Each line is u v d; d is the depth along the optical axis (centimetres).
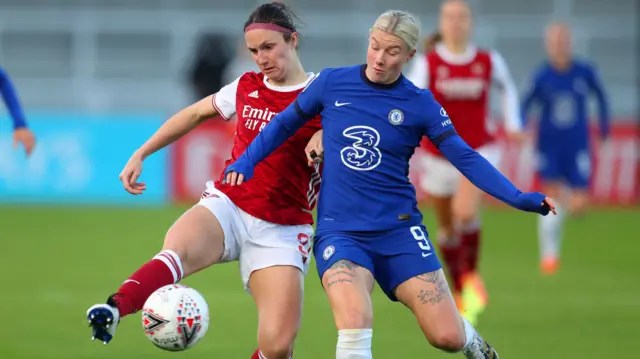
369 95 1983
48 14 7812
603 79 7869
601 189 6688
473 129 3516
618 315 3250
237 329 3005
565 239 5341
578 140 4925
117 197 6612
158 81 7744
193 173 6631
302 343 2792
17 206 6475
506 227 5894
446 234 3456
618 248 5012
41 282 3856
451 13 3484
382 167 1978
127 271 4125
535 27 8044
